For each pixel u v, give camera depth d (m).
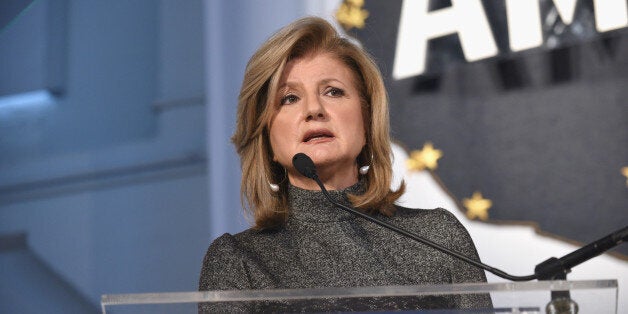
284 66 2.98
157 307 2.03
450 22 4.64
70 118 5.61
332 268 2.85
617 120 4.40
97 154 5.55
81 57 5.62
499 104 4.58
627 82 4.39
